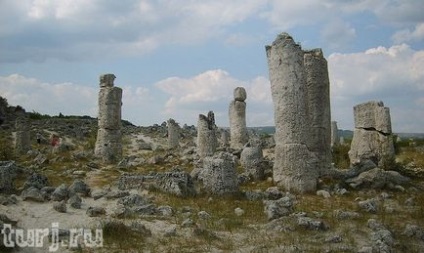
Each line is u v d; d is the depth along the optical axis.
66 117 68.81
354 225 12.23
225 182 16.02
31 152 30.03
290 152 16.70
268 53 17.70
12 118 54.38
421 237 11.27
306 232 11.47
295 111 16.84
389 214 13.53
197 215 13.08
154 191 16.47
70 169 22.52
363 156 21.75
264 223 12.44
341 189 16.66
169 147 38.44
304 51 19.67
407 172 20.64
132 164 25.89
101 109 28.64
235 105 31.77
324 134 19.25
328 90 19.78
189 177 17.08
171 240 10.66
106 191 15.83
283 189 16.66
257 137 35.62
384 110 22.27
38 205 13.62
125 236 10.55
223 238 11.02
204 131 27.95
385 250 9.97
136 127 60.88
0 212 12.18
